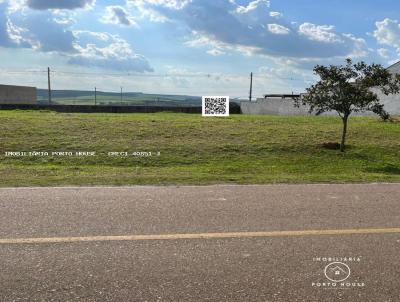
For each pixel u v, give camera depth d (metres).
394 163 14.54
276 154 15.27
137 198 7.33
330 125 21.17
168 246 4.90
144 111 38.16
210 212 6.41
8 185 8.43
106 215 6.17
